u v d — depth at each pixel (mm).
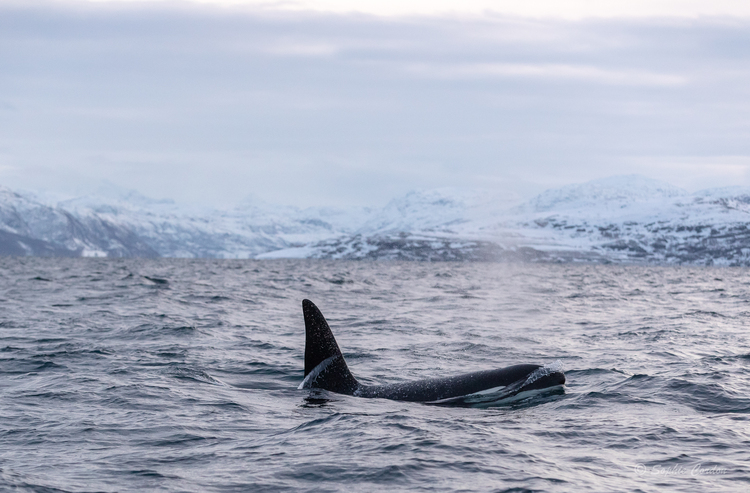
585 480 24641
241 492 23594
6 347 61344
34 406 37781
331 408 37656
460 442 29797
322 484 24359
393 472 25500
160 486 24125
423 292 172500
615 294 169500
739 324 87062
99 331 75375
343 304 126438
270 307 118688
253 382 47406
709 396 40000
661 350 61875
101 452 28766
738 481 24453
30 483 23938
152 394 41344
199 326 82188
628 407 37625
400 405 38531
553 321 93688
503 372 41906
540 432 31953
